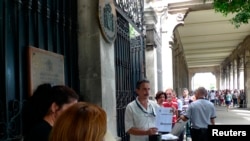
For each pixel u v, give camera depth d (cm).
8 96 330
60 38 447
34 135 252
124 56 715
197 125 711
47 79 387
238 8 816
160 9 1499
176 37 2462
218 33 2842
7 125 318
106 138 170
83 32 500
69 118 162
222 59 5334
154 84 1138
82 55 498
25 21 366
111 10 551
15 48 346
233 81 4128
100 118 164
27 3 369
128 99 723
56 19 432
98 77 493
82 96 491
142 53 926
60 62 423
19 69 346
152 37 1132
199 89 728
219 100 4172
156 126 472
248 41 2980
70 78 468
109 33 532
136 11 875
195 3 1662
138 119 475
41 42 395
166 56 1623
